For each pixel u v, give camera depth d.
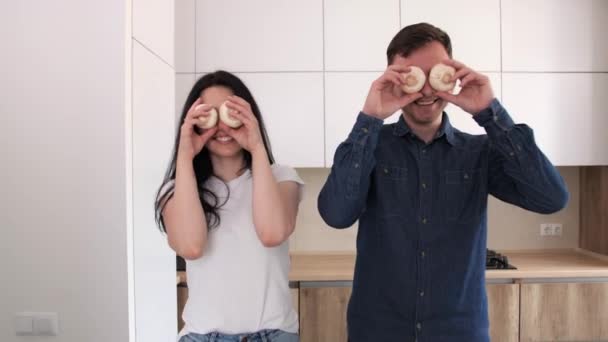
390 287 1.20
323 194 1.19
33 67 1.24
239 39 2.67
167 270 1.63
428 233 1.19
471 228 1.20
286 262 1.06
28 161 1.25
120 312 1.25
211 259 1.00
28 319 1.26
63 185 1.25
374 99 1.11
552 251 3.14
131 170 1.28
